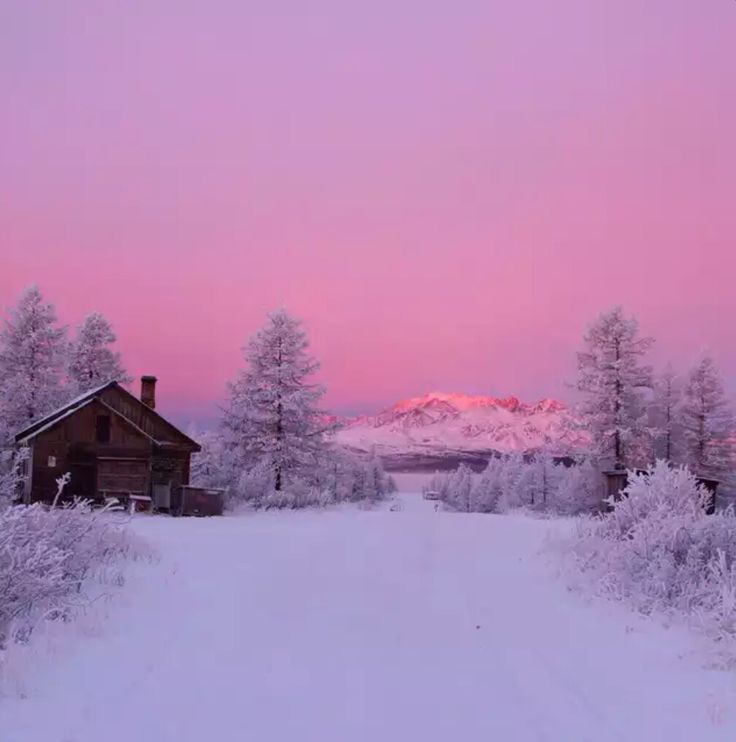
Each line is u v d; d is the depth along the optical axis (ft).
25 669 17.87
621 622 25.91
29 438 100.73
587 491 133.28
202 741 13.62
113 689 16.75
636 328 131.75
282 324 137.49
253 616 26.21
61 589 24.85
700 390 143.64
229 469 132.57
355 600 30.27
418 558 46.16
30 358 126.00
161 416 108.58
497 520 91.35
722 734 14.47
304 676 18.53
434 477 509.35
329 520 90.48
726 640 21.48
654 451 133.49
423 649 21.86
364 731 14.46
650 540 32.01
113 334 148.05
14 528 23.99
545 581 35.99
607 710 16.03
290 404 131.75
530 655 21.22
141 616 25.03
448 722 15.10
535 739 14.14
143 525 73.77
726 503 136.36
